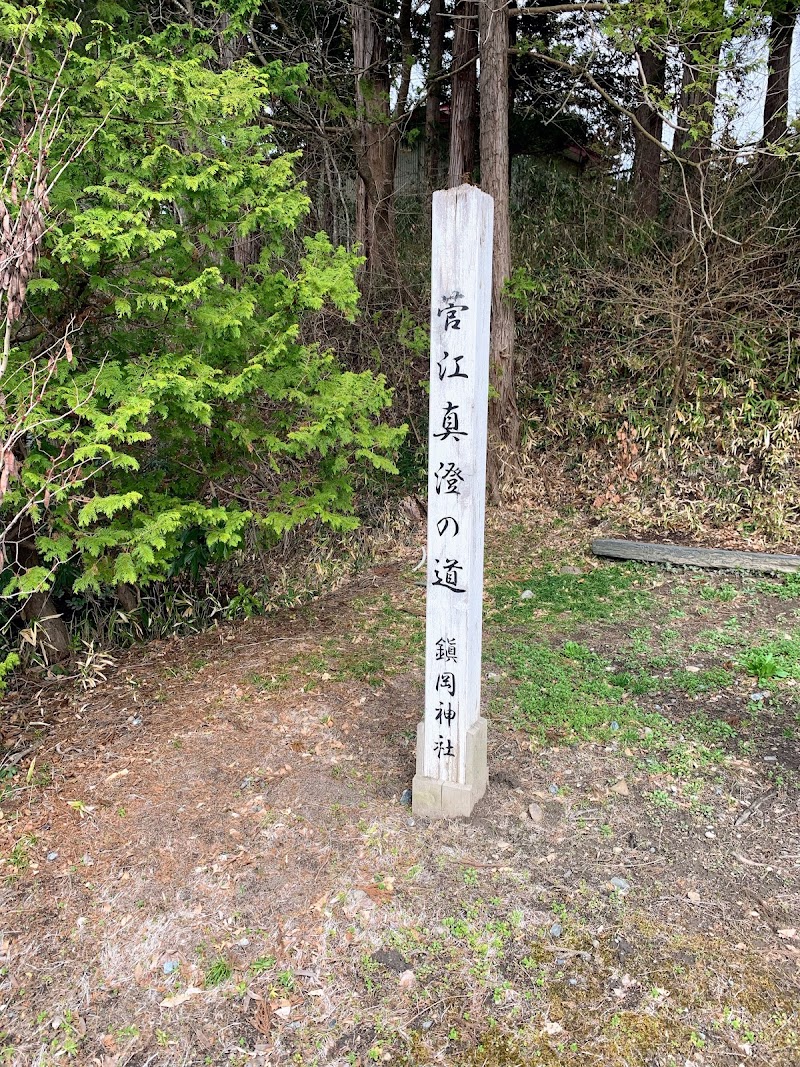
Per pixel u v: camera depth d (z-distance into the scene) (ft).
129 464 10.43
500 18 21.67
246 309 11.60
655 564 18.30
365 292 26.04
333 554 19.90
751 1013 6.47
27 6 9.45
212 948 7.50
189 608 16.42
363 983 6.99
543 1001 6.68
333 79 25.73
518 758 10.32
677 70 26.43
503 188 22.71
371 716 11.78
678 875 8.07
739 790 9.46
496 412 23.73
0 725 12.16
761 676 12.17
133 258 11.30
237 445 14.26
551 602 16.25
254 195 11.79
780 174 23.32
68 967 7.35
